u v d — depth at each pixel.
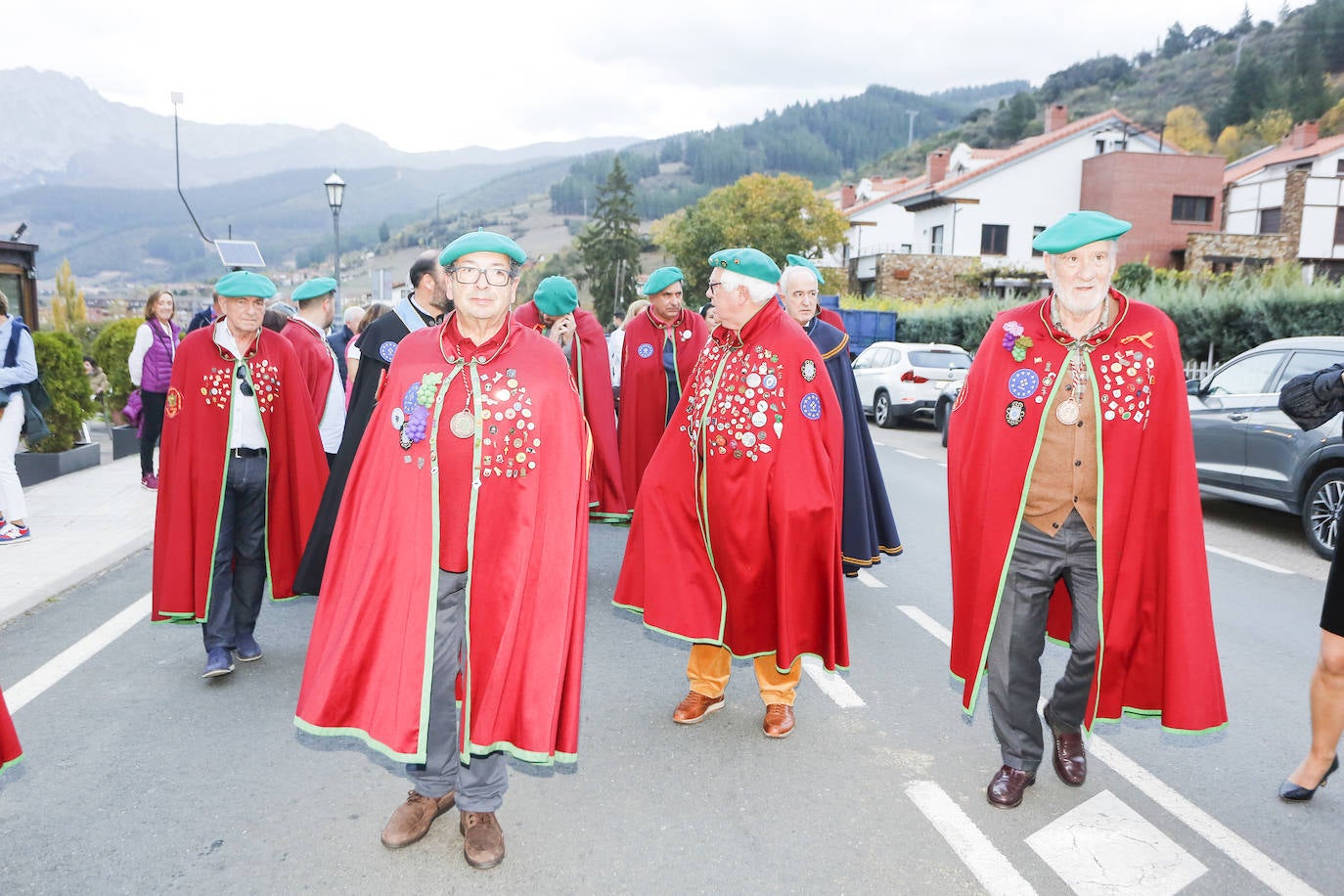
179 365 4.29
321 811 3.19
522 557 2.74
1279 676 4.58
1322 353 7.34
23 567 6.14
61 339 9.97
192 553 4.30
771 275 3.68
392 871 2.83
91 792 3.29
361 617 2.72
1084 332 3.05
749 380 3.66
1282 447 7.38
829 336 5.44
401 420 2.73
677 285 6.55
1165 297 17.20
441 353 2.77
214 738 3.75
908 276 34.94
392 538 2.72
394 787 3.37
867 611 5.61
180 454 4.26
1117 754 3.70
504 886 2.74
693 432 3.80
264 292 4.21
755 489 3.66
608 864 2.87
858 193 65.56
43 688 4.26
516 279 2.77
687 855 2.93
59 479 9.69
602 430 6.21
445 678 2.84
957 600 3.35
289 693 4.23
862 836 3.05
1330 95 102.62
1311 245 32.12
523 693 2.74
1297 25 133.25
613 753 3.67
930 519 8.27
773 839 3.03
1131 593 3.10
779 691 3.85
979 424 3.21
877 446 13.34
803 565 3.73
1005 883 2.79
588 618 5.48
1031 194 36.81
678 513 3.86
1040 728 3.29
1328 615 3.16
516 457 2.74
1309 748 3.76
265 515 4.53
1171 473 3.02
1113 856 2.94
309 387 5.03
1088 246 2.88
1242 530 8.09
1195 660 3.04
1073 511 3.09
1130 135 36.62
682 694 4.33
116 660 4.63
